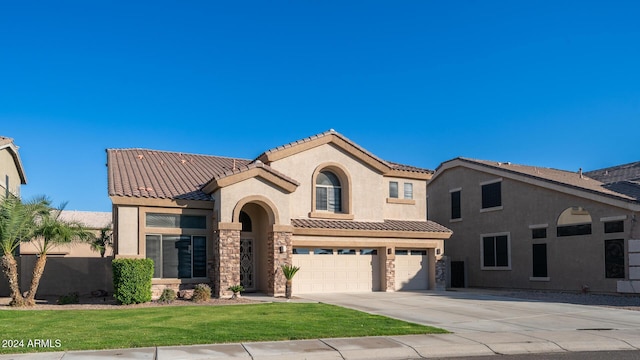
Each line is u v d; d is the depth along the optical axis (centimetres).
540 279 2895
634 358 1154
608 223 2600
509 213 3109
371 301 2159
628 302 2250
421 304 2067
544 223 2902
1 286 2495
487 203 3259
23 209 1947
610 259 2573
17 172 3322
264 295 2328
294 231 2444
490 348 1226
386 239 2703
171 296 2073
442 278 2855
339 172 2708
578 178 3294
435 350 1191
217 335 1283
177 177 2567
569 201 2780
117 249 2177
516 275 3030
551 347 1255
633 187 2823
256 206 2494
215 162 2992
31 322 1480
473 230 3334
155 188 2322
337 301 2141
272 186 2330
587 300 2330
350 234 2580
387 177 2900
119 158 2692
